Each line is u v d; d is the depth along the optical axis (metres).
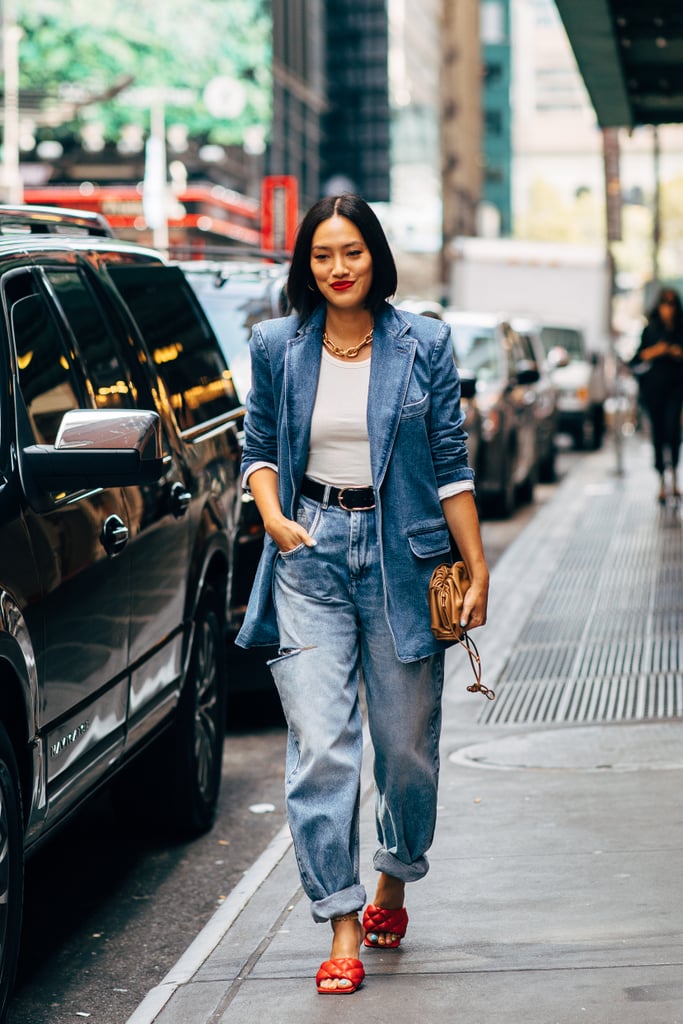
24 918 5.63
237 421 7.33
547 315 31.91
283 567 4.41
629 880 5.26
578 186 173.88
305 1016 4.21
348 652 4.38
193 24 63.75
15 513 4.41
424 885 5.33
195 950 4.93
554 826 5.98
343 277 4.29
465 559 4.42
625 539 15.10
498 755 7.27
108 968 5.12
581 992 4.27
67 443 4.55
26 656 4.30
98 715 5.02
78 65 62.22
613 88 14.66
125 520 5.37
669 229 153.62
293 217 34.62
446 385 4.37
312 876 4.33
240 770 7.75
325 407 4.34
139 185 61.34
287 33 77.62
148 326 6.52
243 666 8.57
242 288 10.17
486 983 4.38
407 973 4.49
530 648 9.97
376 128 90.31
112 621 5.15
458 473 4.39
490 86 146.88
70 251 5.96
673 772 6.76
